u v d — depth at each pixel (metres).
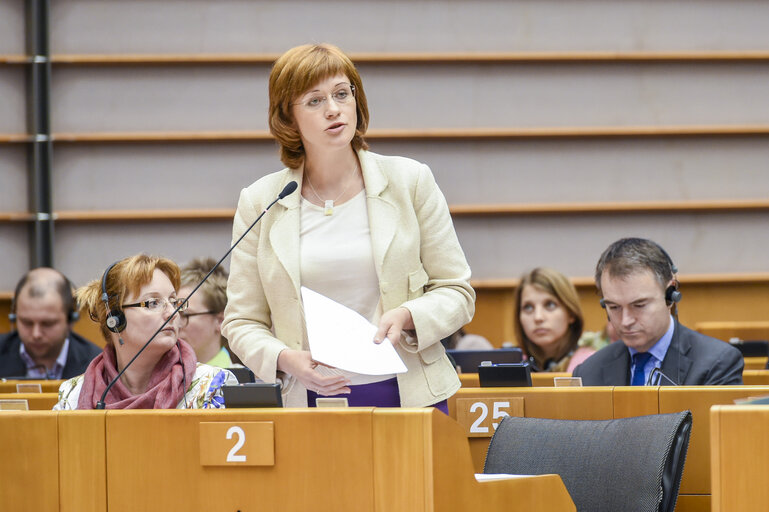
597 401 7.22
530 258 18.88
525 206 18.66
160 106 18.41
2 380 9.97
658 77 18.77
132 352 6.86
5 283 18.19
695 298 18.88
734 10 18.69
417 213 6.29
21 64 18.20
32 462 5.14
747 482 4.61
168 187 18.47
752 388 6.94
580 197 18.84
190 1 18.39
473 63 18.66
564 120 18.77
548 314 12.21
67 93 18.31
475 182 18.78
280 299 6.18
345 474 4.74
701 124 18.75
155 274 6.88
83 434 5.09
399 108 18.59
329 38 18.50
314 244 6.18
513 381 7.41
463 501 4.75
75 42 18.34
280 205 6.28
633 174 18.84
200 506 4.94
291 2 18.45
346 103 6.06
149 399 6.67
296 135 6.26
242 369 8.01
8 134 18.17
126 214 18.30
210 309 10.45
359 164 6.36
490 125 18.69
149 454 5.01
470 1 18.59
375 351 5.40
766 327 15.36
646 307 8.41
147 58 18.23
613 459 6.04
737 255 18.88
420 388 6.04
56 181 18.34
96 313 7.04
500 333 18.84
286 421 4.84
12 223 18.23
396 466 4.67
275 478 4.85
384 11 18.55
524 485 4.96
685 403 7.01
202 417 4.95
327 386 5.65
